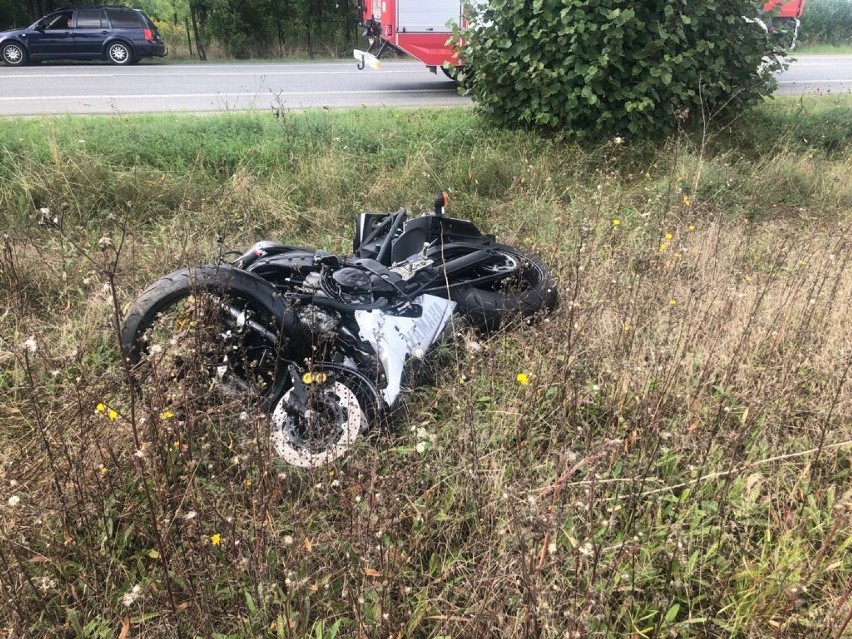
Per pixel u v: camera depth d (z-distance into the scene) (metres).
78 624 2.29
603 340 3.78
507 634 2.20
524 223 6.22
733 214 6.60
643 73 7.97
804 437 3.26
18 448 3.03
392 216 4.51
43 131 7.14
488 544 2.57
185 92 12.52
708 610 2.46
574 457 2.49
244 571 2.41
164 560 2.29
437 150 7.62
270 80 14.79
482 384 3.56
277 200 6.37
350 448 2.97
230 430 3.03
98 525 2.65
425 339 3.75
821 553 2.45
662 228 5.14
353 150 7.45
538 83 7.91
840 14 27.55
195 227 5.52
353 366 3.33
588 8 7.76
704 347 3.78
